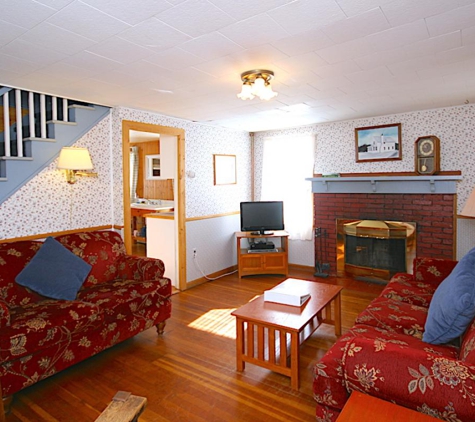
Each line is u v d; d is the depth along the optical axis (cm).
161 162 464
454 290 178
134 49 212
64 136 329
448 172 407
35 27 181
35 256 269
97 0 155
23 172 299
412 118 427
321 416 170
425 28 190
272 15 172
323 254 505
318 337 298
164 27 183
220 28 186
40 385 231
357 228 470
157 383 232
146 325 288
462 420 123
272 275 511
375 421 118
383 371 139
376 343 152
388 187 441
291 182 532
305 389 223
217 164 503
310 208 520
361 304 376
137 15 170
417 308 236
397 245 445
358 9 168
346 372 148
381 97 345
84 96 324
